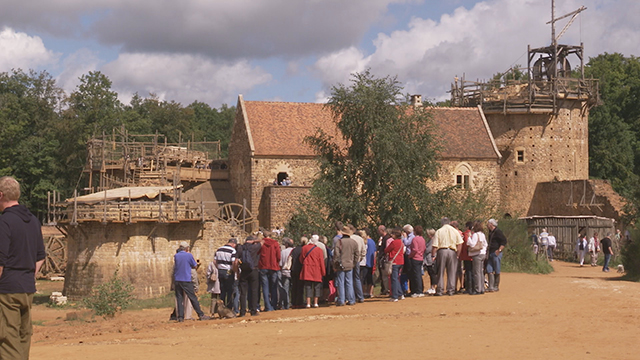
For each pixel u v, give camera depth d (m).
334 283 20.84
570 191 52.62
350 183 32.09
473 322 14.29
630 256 26.30
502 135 57.22
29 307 8.62
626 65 78.25
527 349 11.05
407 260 20.55
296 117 52.44
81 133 69.12
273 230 43.00
